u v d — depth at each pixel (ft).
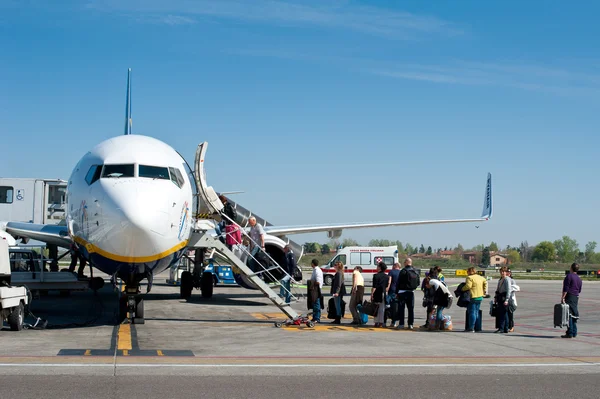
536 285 157.48
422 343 45.27
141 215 45.93
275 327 54.03
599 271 240.32
